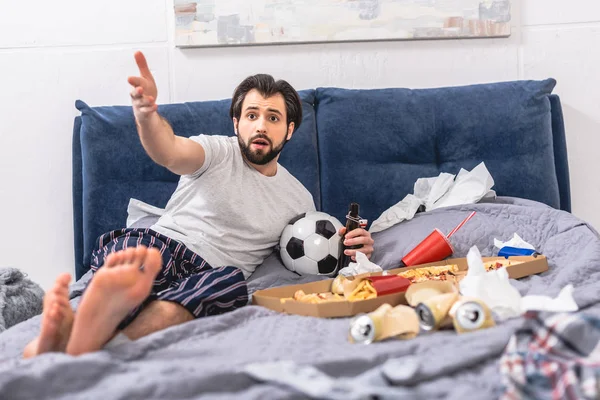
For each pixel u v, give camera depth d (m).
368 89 2.53
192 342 1.35
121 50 2.59
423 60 2.65
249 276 2.01
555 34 2.65
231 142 1.97
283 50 2.62
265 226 1.98
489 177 2.27
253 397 1.00
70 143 2.59
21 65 2.57
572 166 2.67
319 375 1.08
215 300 1.58
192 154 1.79
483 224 2.10
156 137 1.60
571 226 2.02
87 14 2.58
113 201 2.32
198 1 2.56
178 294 1.52
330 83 2.64
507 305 1.46
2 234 2.58
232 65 2.61
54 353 1.18
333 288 1.76
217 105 2.42
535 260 1.83
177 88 2.62
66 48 2.58
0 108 2.57
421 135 2.45
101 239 1.89
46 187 2.58
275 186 2.02
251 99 1.93
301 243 1.96
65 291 1.29
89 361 1.10
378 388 1.03
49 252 2.59
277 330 1.42
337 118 2.43
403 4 2.60
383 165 2.43
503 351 1.22
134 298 1.25
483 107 2.46
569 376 1.02
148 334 1.43
